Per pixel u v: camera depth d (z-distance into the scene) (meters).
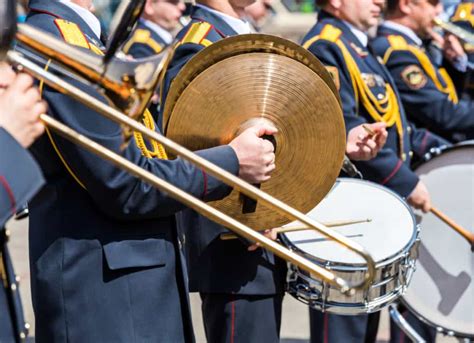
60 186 6.38
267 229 7.33
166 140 5.79
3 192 5.06
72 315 6.36
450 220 9.62
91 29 6.62
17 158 5.10
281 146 7.14
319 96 7.15
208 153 6.57
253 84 7.05
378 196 8.62
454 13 11.62
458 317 9.70
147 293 6.46
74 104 6.04
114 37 5.64
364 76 9.48
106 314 6.35
